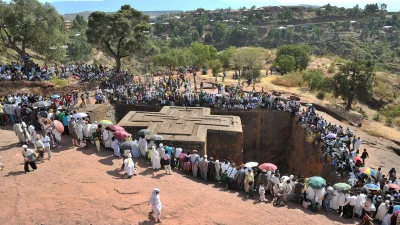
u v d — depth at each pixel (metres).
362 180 19.56
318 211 17.19
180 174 20.42
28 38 45.22
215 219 15.52
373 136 32.69
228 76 58.09
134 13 51.50
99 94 36.00
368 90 43.03
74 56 81.44
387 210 15.82
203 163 19.86
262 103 35.38
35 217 14.41
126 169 18.66
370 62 43.72
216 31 184.62
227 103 35.00
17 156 20.23
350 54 151.38
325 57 87.50
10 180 17.31
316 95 48.72
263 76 60.34
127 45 48.47
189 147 24.25
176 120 28.61
